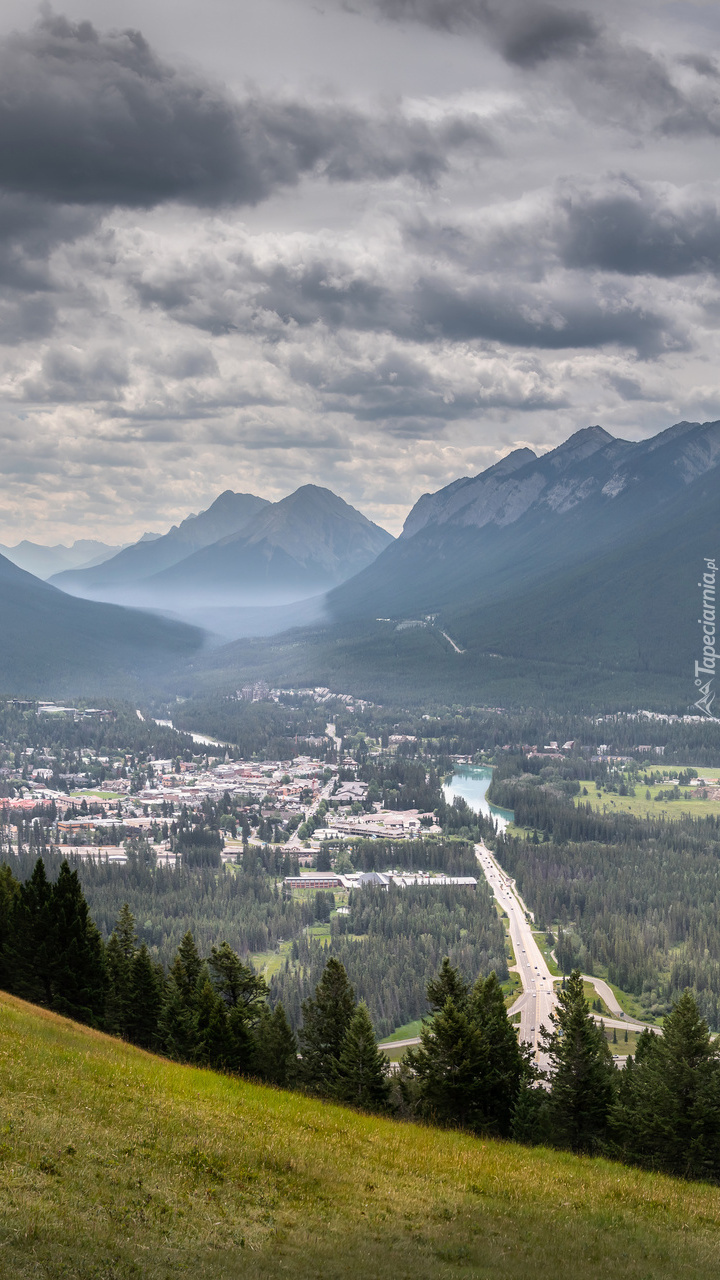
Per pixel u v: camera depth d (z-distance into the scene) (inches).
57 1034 2999.5
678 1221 2292.1
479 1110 3713.1
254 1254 1612.9
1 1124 1824.6
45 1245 1411.2
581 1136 3612.2
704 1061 3540.8
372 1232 1852.9
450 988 4320.9
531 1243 1969.7
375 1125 2805.1
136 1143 1939.0
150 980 4741.6
